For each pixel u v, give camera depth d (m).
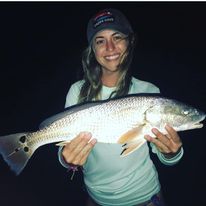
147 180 0.84
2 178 1.57
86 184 0.88
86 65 0.88
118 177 0.83
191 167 1.55
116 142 0.79
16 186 1.51
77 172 1.58
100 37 0.83
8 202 1.41
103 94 0.87
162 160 0.84
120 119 0.79
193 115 0.82
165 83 2.87
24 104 2.71
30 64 3.85
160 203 0.85
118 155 0.82
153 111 0.80
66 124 0.80
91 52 0.87
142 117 0.79
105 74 0.86
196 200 1.36
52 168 1.64
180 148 0.81
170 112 0.80
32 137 0.81
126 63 0.84
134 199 0.84
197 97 2.54
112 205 0.85
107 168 0.83
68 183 1.52
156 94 0.84
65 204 1.40
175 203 1.34
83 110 0.80
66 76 3.41
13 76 3.49
